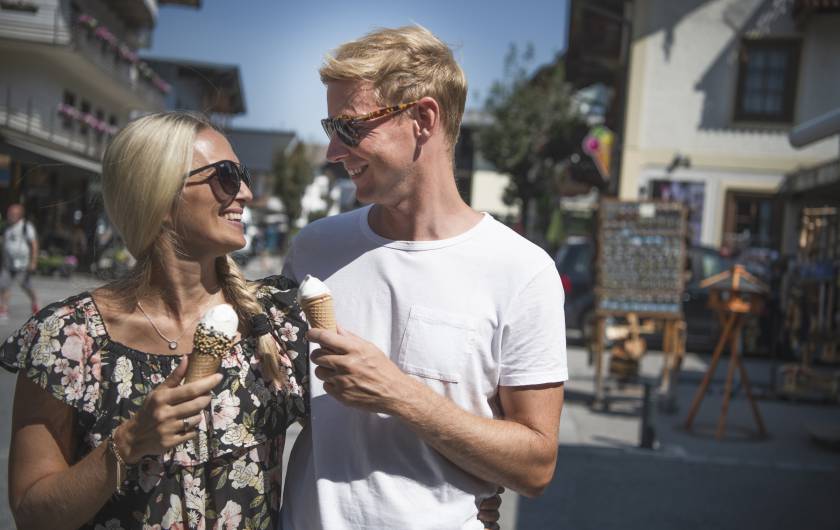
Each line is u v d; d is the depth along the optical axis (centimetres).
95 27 1928
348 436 152
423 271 153
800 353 880
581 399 720
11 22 1712
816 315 798
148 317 146
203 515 140
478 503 158
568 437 576
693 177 1295
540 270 151
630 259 672
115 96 2256
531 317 149
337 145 150
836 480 491
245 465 144
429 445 148
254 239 3262
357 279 159
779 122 1278
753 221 1289
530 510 420
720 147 1289
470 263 152
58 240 1631
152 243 145
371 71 143
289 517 157
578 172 1794
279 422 150
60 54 1783
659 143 1302
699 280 1029
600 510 421
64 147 1833
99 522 135
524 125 2253
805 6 1195
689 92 1291
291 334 156
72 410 137
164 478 137
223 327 122
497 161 2338
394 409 132
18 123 1772
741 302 590
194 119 146
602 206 676
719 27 1282
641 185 1309
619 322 711
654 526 400
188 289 148
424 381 149
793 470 512
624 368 693
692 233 692
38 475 130
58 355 134
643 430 548
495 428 141
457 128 156
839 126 504
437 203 154
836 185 819
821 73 1258
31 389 134
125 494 135
